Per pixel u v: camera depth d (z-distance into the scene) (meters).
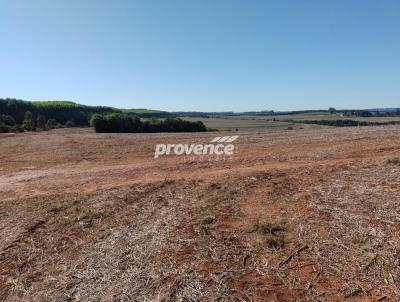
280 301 3.53
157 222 6.13
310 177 8.73
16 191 10.52
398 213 5.49
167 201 7.53
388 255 4.23
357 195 6.68
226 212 6.39
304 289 3.70
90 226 6.23
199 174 10.83
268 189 7.85
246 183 8.62
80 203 7.86
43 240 5.71
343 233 4.98
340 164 10.09
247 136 24.42
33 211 7.52
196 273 4.20
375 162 9.71
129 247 5.11
